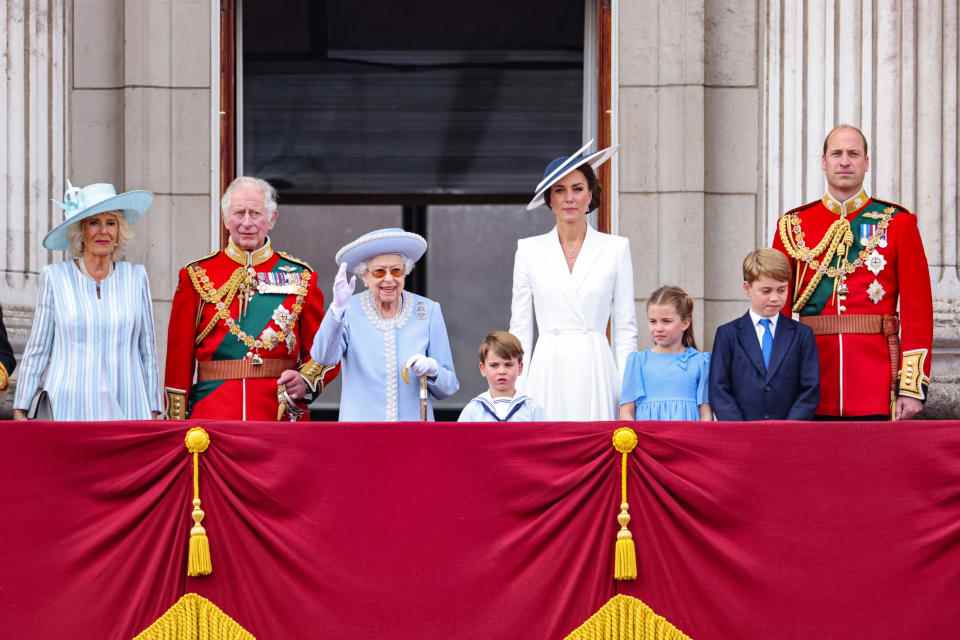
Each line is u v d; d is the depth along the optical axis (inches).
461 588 1165.1
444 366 1298.0
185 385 1302.9
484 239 1898.4
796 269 1305.4
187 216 1621.6
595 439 1171.9
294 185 1809.8
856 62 1544.0
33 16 1566.2
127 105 1621.6
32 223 1547.7
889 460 1171.9
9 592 1167.6
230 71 1679.4
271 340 1302.9
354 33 1808.6
